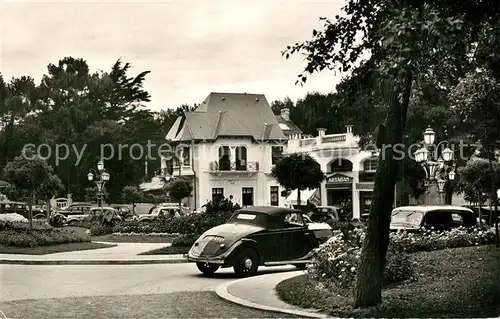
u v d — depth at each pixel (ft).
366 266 33.50
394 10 28.22
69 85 244.01
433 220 63.52
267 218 58.44
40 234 91.40
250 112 207.82
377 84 36.35
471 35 34.30
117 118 250.98
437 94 141.38
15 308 37.47
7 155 233.76
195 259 56.34
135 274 59.62
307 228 60.29
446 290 36.42
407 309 32.19
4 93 244.63
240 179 199.31
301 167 123.13
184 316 34.22
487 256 45.65
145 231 114.01
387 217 33.40
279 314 34.68
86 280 54.60
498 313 31.14
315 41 37.58
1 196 190.19
